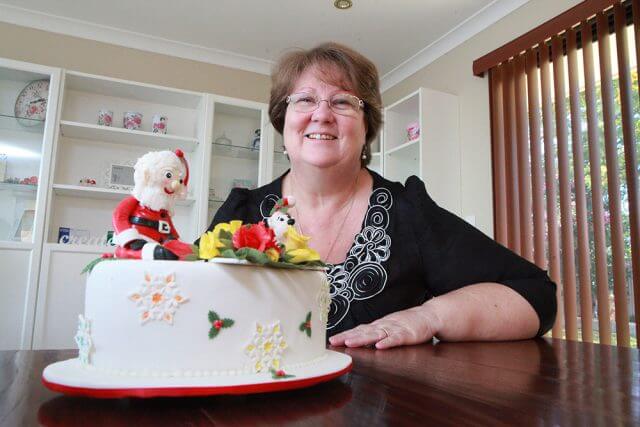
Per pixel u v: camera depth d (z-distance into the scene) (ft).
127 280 1.43
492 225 8.57
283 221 1.77
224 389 1.26
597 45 6.74
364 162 4.11
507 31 8.55
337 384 1.56
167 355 1.40
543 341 2.93
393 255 3.51
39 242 8.28
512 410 1.24
